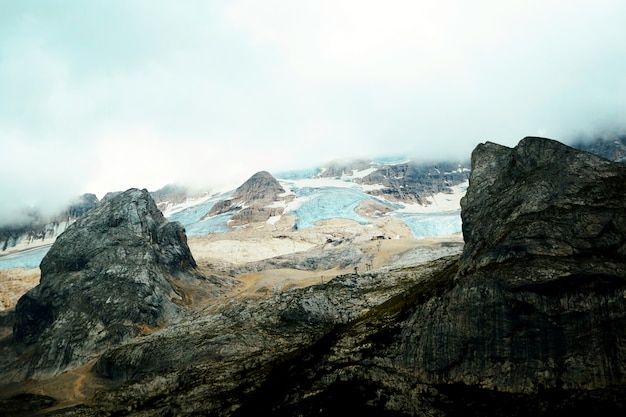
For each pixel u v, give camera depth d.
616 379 93.38
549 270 105.06
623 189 114.19
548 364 99.69
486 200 137.88
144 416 139.12
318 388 121.25
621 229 106.56
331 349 134.75
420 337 118.19
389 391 112.19
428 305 121.75
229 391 138.75
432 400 106.69
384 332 128.75
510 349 104.19
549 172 127.44
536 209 120.25
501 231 121.62
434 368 112.19
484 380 104.75
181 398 143.12
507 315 106.44
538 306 103.69
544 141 136.00
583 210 113.00
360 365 121.75
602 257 103.75
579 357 97.69
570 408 93.12
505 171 140.75
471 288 113.31
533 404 96.75
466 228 139.38
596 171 121.69
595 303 99.56
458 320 112.69
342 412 111.25
